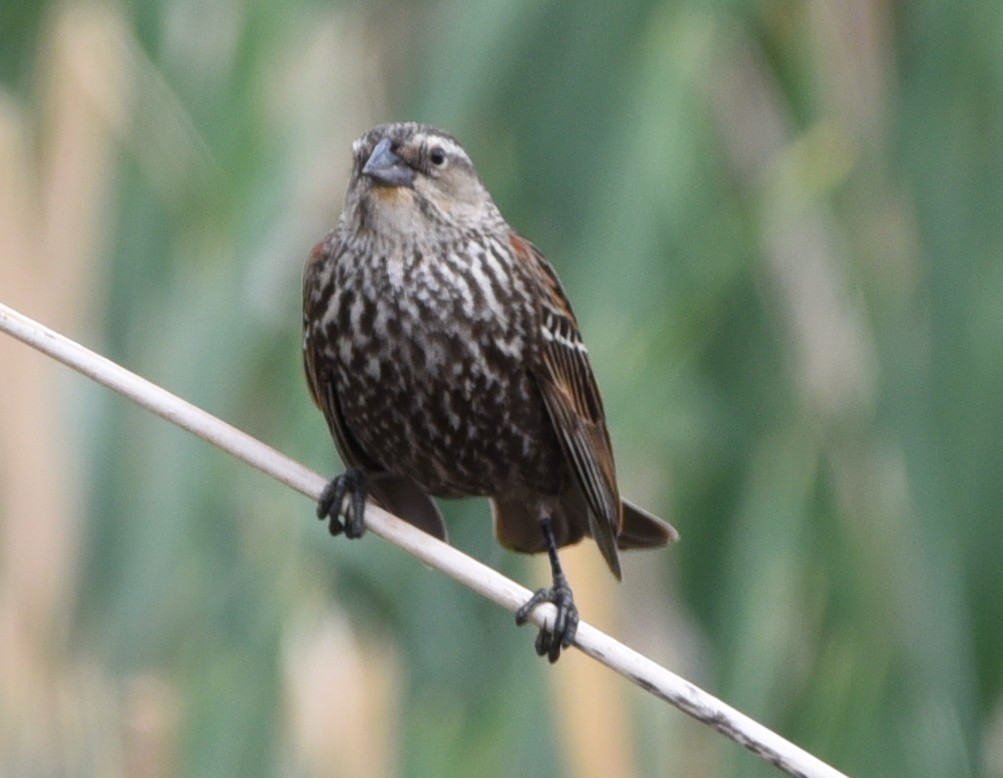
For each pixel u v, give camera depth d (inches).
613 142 436.5
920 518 435.2
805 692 450.9
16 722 396.5
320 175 453.7
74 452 418.0
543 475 370.6
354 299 352.8
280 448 431.8
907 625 440.1
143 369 428.8
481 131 437.7
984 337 433.1
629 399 432.8
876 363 451.2
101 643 416.8
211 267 430.6
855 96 464.1
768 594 453.4
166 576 421.1
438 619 440.8
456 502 454.6
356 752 411.5
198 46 446.0
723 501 465.1
